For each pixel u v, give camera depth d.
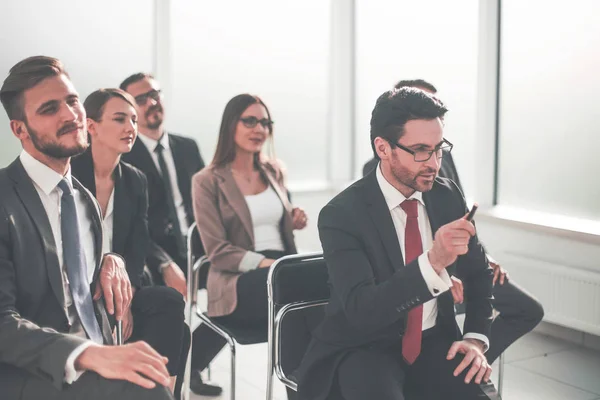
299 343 2.72
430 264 1.90
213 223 3.32
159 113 3.85
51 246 1.89
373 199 2.13
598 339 4.27
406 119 2.04
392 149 2.08
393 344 2.16
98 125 2.78
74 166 2.74
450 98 5.27
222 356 4.19
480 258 2.29
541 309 3.07
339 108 6.20
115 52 5.25
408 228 2.15
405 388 2.16
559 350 4.27
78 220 2.00
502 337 3.06
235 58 5.73
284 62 5.95
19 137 1.93
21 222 1.86
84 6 5.12
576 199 4.51
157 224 3.72
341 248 2.07
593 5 4.34
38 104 1.88
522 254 4.56
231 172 3.43
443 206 2.23
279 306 2.58
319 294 2.60
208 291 3.24
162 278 3.21
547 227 4.41
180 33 5.50
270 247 3.48
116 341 2.26
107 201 2.78
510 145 4.84
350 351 2.13
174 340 2.41
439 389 2.10
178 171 3.96
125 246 2.74
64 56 5.09
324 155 6.22
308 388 2.15
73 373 1.65
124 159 3.70
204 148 5.67
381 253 2.09
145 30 5.34
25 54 4.96
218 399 3.49
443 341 2.20
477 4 5.05
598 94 4.35
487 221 4.81
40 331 1.70
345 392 2.05
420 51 5.51
